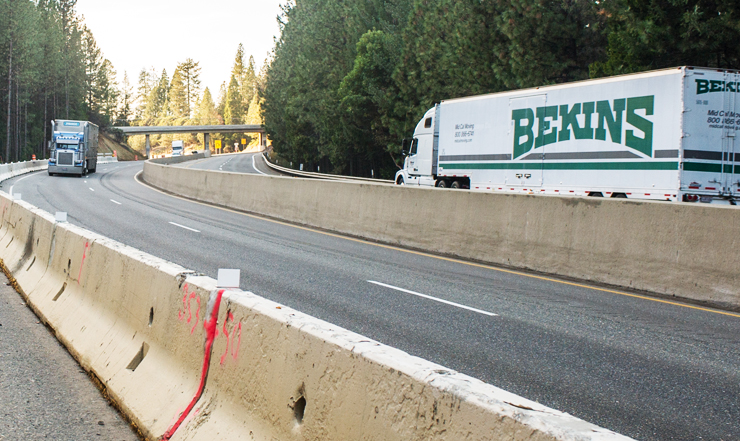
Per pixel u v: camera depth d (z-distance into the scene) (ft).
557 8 91.91
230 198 84.23
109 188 113.09
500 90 106.83
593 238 36.19
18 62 263.08
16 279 30.40
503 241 41.52
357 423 9.11
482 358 20.27
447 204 46.29
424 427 8.09
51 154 142.20
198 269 35.78
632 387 17.81
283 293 29.84
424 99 134.51
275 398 10.95
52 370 18.70
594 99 60.54
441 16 130.00
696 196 53.57
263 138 650.02
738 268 29.58
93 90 440.04
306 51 238.68
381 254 44.68
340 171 206.39
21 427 14.39
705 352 21.66
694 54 71.82
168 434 13.03
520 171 69.56
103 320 19.54
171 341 15.03
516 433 6.98
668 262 32.45
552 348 21.67
